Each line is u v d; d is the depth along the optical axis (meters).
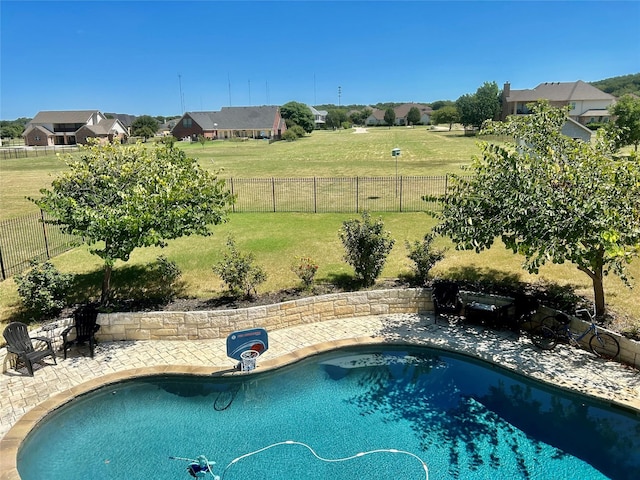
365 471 7.00
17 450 7.25
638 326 10.09
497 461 7.18
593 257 9.00
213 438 7.77
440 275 13.45
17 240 18.17
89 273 14.23
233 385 9.36
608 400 8.30
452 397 8.91
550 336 10.20
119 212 9.91
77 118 99.88
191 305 11.76
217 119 103.19
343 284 12.92
